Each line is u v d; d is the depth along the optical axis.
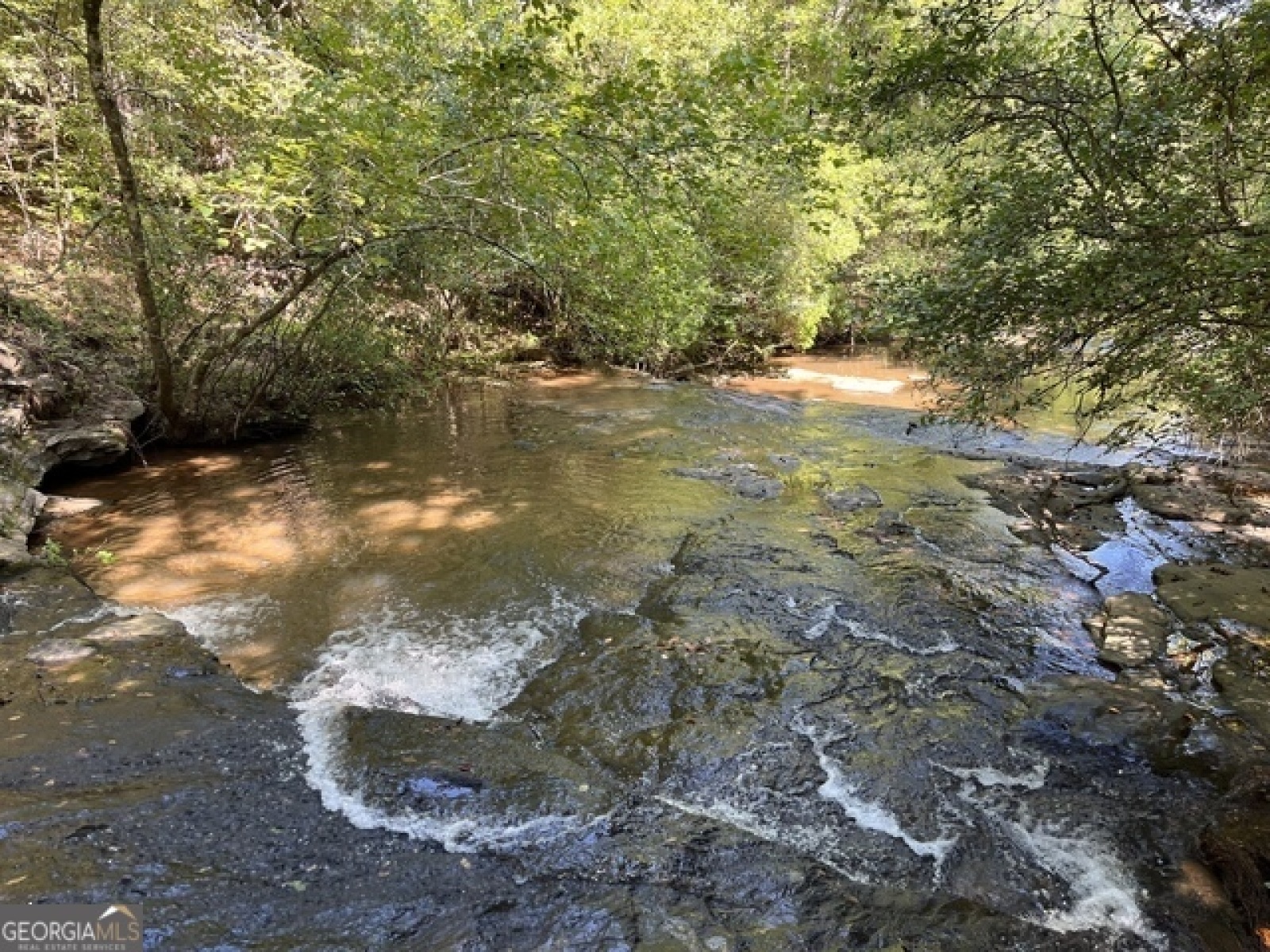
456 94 6.61
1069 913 3.16
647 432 10.92
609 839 3.38
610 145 6.37
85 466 8.11
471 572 6.17
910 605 5.84
